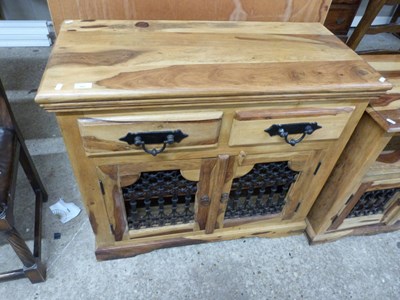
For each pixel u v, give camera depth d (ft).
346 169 3.05
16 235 2.65
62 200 3.99
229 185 2.89
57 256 3.46
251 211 3.47
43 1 6.95
